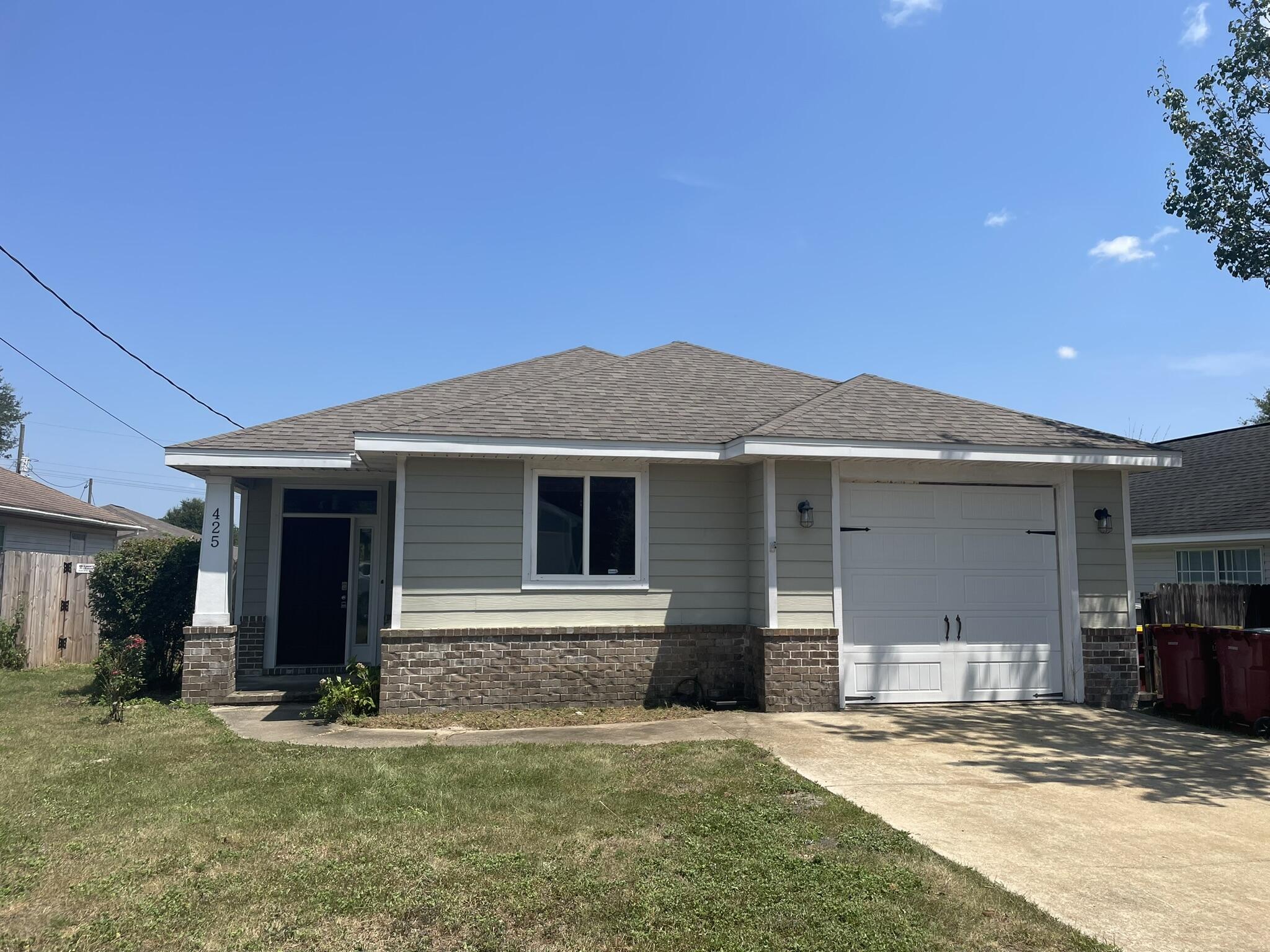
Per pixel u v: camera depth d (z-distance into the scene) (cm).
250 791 661
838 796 661
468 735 904
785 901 460
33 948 407
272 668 1338
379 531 1401
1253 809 657
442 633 1035
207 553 1170
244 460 1149
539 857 518
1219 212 1430
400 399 1220
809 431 1039
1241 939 430
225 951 405
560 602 1073
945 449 1052
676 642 1092
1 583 1594
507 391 1202
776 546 1053
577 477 1098
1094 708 1091
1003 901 468
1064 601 1124
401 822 580
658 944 414
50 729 938
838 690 1045
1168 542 1702
